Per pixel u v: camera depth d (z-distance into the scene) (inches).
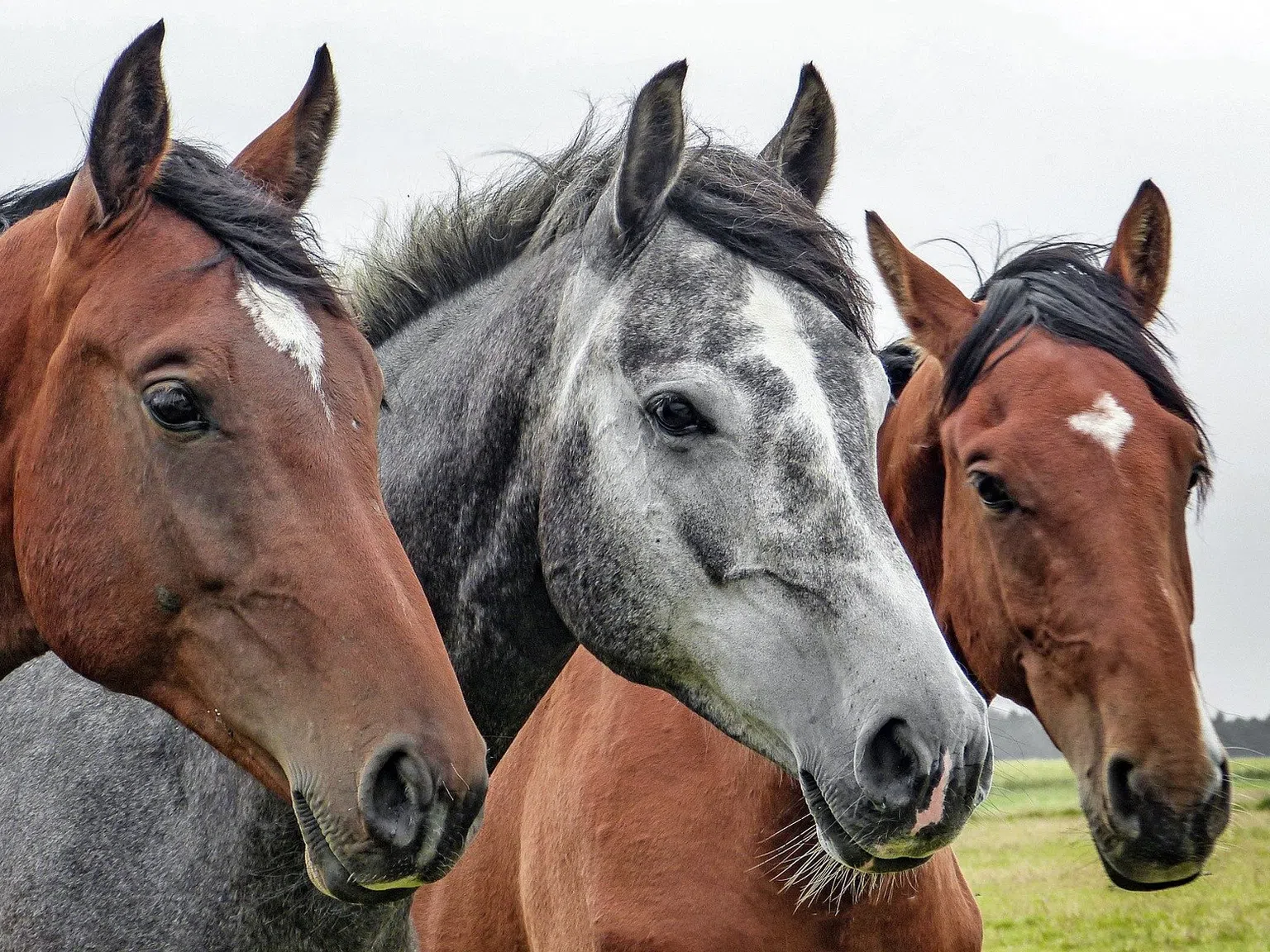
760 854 173.5
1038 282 192.9
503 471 153.1
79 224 122.4
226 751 119.0
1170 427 175.5
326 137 148.4
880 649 126.3
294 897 137.8
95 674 120.0
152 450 115.6
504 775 210.7
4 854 146.6
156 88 122.2
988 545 181.5
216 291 118.8
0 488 125.9
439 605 155.7
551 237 162.4
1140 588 166.9
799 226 146.1
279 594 112.7
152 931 138.1
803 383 134.4
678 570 136.8
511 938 203.9
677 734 182.7
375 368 126.7
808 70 167.5
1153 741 160.9
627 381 140.2
